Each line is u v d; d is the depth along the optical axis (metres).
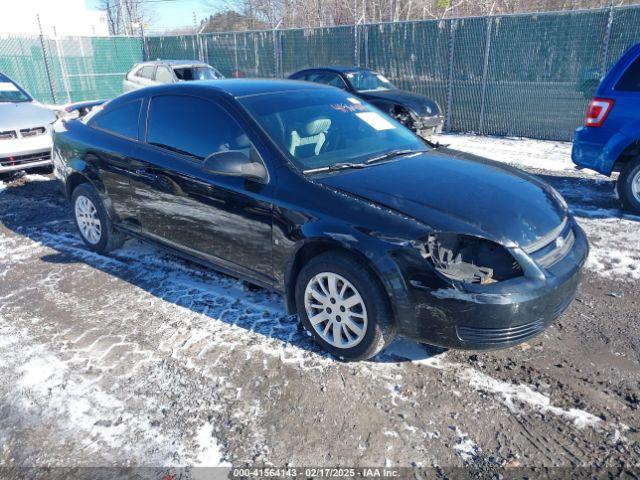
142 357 3.26
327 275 3.10
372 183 3.19
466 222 2.83
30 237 5.42
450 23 11.32
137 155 4.18
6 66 17.39
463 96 11.65
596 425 2.66
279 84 4.26
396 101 9.82
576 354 3.25
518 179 3.54
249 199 3.39
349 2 24.61
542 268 2.84
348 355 3.14
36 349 3.37
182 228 3.96
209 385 2.99
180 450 2.53
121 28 39.59
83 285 4.27
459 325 2.73
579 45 10.02
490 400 2.84
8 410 2.81
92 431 2.65
